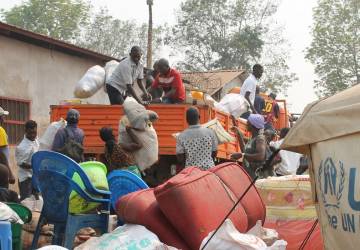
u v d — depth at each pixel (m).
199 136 8.12
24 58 17.23
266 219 6.62
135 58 10.66
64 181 6.05
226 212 5.36
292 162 10.22
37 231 6.17
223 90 31.61
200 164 8.10
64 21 59.06
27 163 9.84
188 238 5.05
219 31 52.38
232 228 4.81
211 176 5.67
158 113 10.09
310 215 6.45
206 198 5.25
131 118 8.91
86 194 6.05
